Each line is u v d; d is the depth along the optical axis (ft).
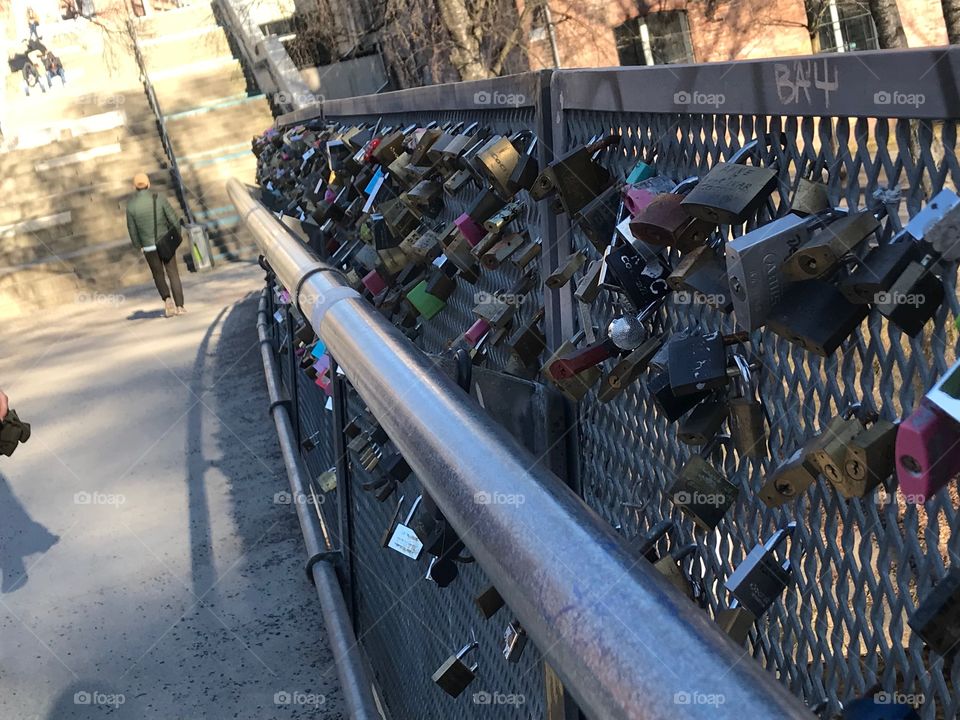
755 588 3.55
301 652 11.37
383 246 9.55
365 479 9.48
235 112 56.95
